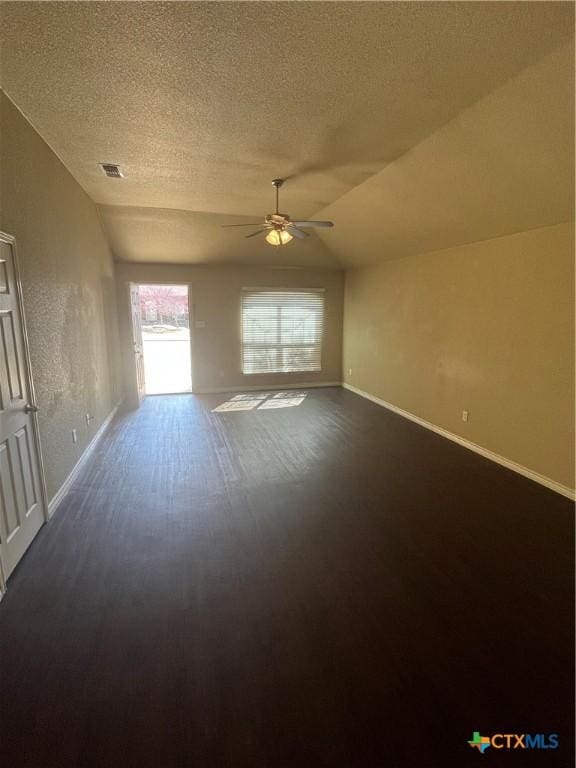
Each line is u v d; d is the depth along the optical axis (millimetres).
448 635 1898
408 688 1628
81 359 3846
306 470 3777
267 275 6938
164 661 1735
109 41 1847
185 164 3428
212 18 1699
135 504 3105
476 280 4184
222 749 1389
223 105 2441
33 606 2049
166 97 2354
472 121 2590
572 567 2398
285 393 7031
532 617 2014
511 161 2803
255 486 3438
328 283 7324
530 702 1577
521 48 1887
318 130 2775
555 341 3332
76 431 3613
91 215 4473
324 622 1970
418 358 5250
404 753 1388
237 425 5156
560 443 3328
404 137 2895
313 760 1359
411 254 5266
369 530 2779
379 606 2078
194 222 5328
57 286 3205
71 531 2729
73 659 1737
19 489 2410
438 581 2270
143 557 2457
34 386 2688
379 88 2246
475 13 1654
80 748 1386
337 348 7625
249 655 1773
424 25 1726
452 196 3553
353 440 4637
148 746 1396
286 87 2230
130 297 5883
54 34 1794
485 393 4125
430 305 4965
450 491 3373
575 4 1598
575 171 2627
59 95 2334
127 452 4176
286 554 2504
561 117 2270
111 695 1577
